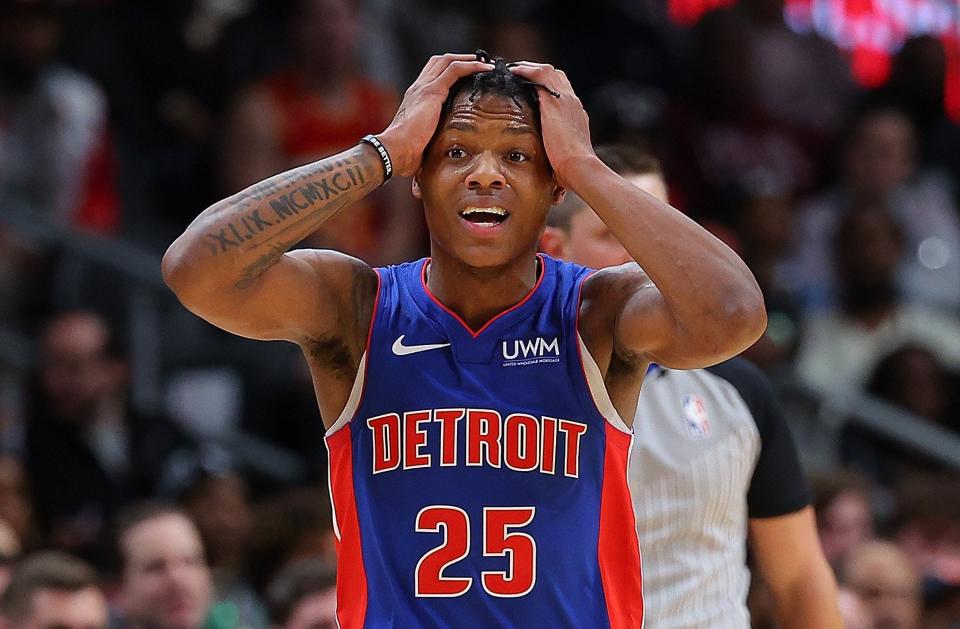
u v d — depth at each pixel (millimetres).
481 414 9688
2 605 16125
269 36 29609
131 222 28047
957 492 21766
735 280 9484
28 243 24906
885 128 29281
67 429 21938
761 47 31297
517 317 9922
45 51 27094
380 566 9695
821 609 12656
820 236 28859
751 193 26688
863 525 20359
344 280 10039
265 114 26031
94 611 16172
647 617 11633
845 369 26109
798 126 31328
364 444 9812
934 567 20984
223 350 25219
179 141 28547
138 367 24672
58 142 26531
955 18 33312
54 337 22031
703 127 30578
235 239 9469
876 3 33125
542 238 12320
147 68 28734
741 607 12156
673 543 11828
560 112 9875
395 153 9836
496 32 29500
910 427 24438
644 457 11859
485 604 9570
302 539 20219
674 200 28891
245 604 19328
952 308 28344
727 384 12391
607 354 9930
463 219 9719
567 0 31656
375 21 28891
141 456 22625
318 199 9695
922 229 29297
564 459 9695
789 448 12562
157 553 17266
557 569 9625
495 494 9641
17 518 20484
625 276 10031
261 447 24266
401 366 9820
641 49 31844
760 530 12609
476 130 9727
